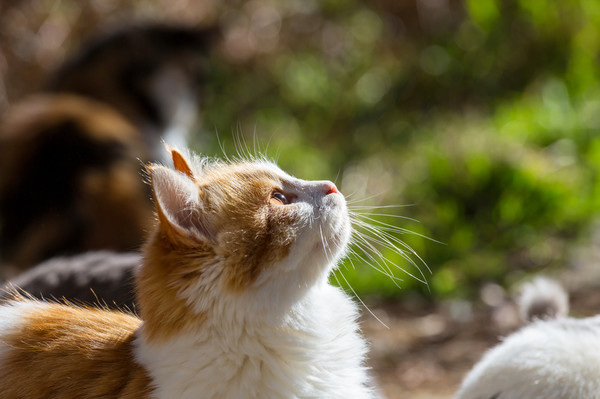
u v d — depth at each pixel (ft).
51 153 20.94
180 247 10.24
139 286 10.62
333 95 34.50
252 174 11.28
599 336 12.34
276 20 35.04
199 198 10.74
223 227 10.54
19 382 10.41
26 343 10.73
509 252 24.49
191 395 10.12
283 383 10.39
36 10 28.86
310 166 30.07
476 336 20.48
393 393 18.02
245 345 10.29
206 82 29.17
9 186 20.86
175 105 26.37
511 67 34.63
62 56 29.14
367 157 31.35
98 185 20.24
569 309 20.42
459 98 34.40
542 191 25.50
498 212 25.39
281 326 10.41
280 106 34.12
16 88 28.43
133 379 10.13
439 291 22.76
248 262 10.36
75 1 29.99
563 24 34.09
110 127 22.00
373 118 33.78
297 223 10.71
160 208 10.05
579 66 33.24
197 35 27.58
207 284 10.19
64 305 11.90
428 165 27.63
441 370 18.99
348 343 10.96
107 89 24.86
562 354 11.91
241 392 10.25
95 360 10.42
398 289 22.85
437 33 36.06
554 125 29.01
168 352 10.16
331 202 11.10
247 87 34.17
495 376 12.16
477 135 29.01
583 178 26.58
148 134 24.43
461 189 26.17
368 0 36.47
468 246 24.48
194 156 14.10
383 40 36.06
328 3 36.01
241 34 34.40
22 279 14.01
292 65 34.83
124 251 19.51
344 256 12.28
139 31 26.37
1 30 28.30
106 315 11.37
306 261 10.77
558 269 23.20
